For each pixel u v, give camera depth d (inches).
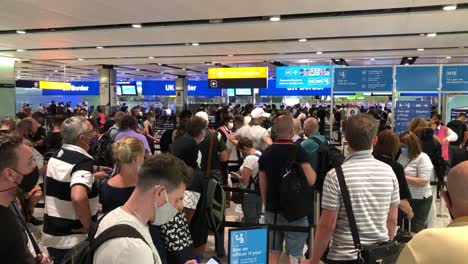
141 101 1165.1
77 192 103.1
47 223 110.3
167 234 86.9
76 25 352.2
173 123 669.3
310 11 293.3
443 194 58.4
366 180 88.5
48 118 421.7
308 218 139.3
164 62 661.3
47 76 1029.2
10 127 249.1
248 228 91.4
